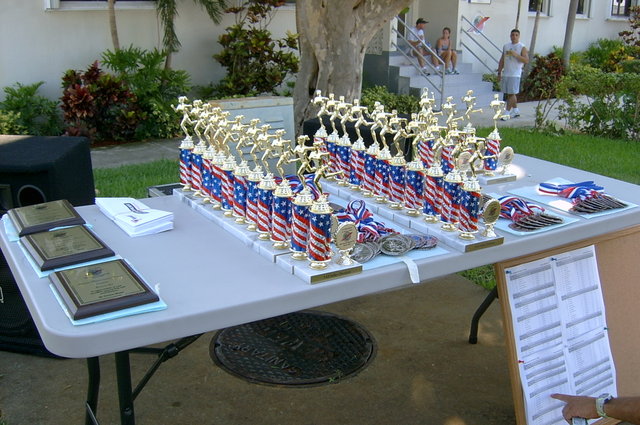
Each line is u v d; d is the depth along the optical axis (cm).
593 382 261
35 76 850
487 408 291
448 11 1234
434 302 390
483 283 415
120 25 900
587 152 777
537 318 246
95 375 224
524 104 1210
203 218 252
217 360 323
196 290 184
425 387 305
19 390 298
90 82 810
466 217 215
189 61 979
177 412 284
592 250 261
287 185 209
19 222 231
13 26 820
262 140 221
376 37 1133
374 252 206
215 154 253
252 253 215
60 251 201
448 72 1145
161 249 218
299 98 660
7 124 763
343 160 285
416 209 242
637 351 274
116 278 182
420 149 278
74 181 316
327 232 192
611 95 914
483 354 334
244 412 285
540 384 246
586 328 260
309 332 352
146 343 166
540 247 231
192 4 959
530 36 1476
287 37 1044
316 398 295
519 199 252
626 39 1589
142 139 843
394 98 962
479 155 237
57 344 159
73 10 857
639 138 873
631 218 256
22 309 319
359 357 328
